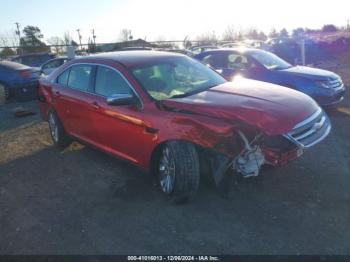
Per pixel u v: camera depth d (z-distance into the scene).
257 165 4.03
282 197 4.41
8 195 4.93
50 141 7.18
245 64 9.30
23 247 3.75
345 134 6.85
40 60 19.64
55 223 4.16
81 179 5.27
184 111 4.25
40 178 5.42
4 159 6.29
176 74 5.19
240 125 3.88
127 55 5.57
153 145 4.45
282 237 3.65
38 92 6.98
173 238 3.75
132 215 4.21
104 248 3.65
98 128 5.39
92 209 4.41
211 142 3.93
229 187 4.25
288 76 8.72
